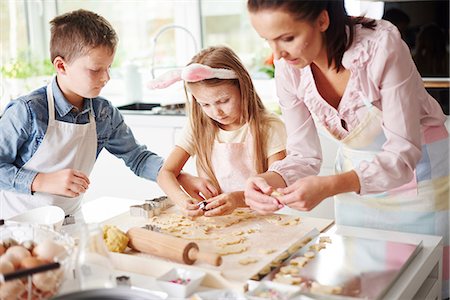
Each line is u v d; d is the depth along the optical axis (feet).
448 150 5.16
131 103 10.28
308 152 5.21
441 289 4.76
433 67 7.88
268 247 4.30
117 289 3.24
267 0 3.86
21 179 5.42
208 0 10.30
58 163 5.80
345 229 4.73
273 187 4.87
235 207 5.08
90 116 5.96
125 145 6.34
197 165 6.21
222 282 3.76
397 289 3.68
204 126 6.06
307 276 3.75
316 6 3.96
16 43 10.80
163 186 5.62
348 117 4.80
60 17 5.60
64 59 5.53
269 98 9.94
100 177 9.78
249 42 10.12
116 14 11.03
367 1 8.09
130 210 5.09
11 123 5.57
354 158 5.15
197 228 4.72
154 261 4.02
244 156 6.03
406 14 7.89
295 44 4.01
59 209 4.80
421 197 5.09
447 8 7.66
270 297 3.49
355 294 3.50
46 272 3.33
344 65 4.50
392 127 4.40
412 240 4.46
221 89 5.53
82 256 3.44
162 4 10.64
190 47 10.59
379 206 5.21
